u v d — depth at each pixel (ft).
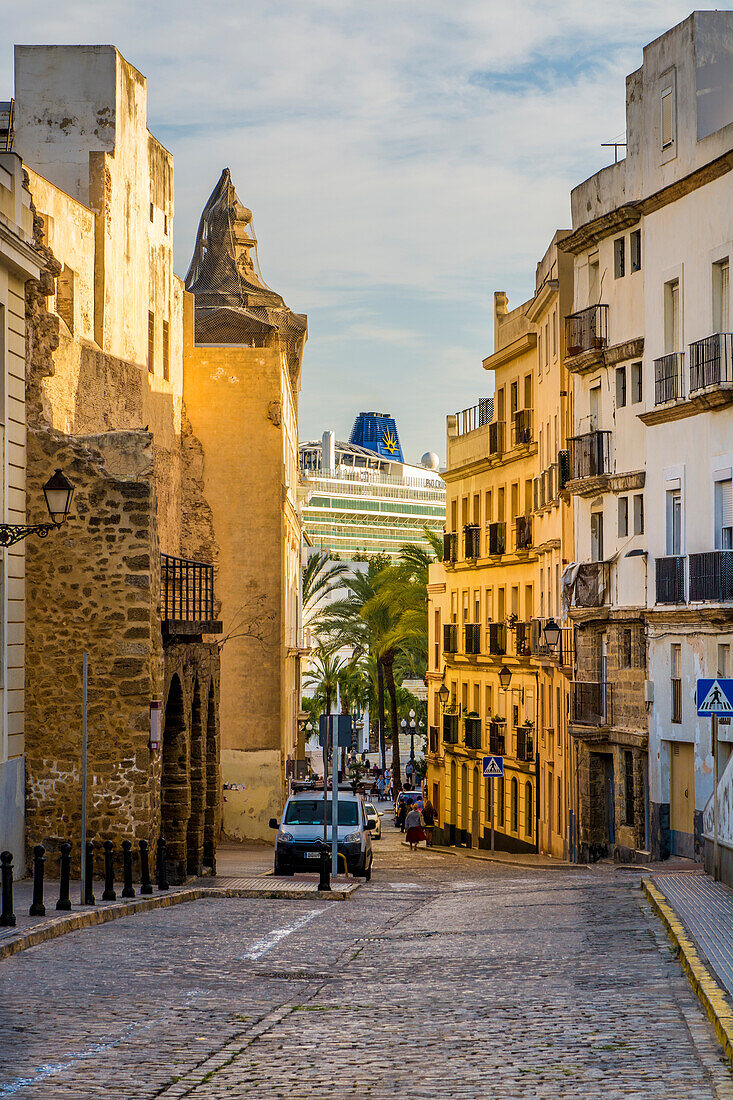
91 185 110.42
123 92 115.03
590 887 82.58
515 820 182.91
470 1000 40.68
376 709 360.69
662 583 118.73
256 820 141.69
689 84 118.93
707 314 113.60
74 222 104.47
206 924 63.93
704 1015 35.81
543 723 167.43
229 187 171.94
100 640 83.25
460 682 215.10
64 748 83.35
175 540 137.59
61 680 83.46
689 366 115.34
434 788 229.66
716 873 77.56
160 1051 33.50
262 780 142.00
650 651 121.80
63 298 102.78
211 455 144.15
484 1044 33.65
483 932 60.54
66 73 111.75
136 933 58.95
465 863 134.00
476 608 211.00
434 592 240.94
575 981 43.27
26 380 85.71
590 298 139.03
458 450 224.12
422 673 288.92
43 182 97.76
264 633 143.13
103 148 111.55
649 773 121.80
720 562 108.88
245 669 142.82
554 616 159.84
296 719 201.87
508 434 196.44
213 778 100.48
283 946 55.72
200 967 48.65
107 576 83.61
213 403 144.36
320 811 104.37
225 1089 29.43
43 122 111.34
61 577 83.82
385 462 609.42
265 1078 30.45
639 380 129.08
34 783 83.25
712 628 110.73
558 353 156.76
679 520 120.26
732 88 118.62
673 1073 29.40
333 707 388.57
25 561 83.87
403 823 233.96
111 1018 37.81
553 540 158.10
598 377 137.08
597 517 138.51
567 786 146.20
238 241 172.24
